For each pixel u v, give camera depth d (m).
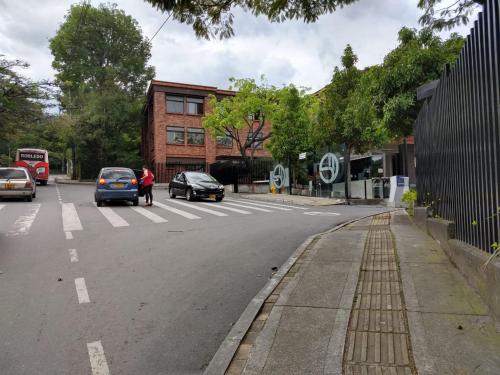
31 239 9.46
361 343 3.82
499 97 4.16
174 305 5.14
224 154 42.81
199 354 3.88
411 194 10.38
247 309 4.81
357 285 5.46
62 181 45.00
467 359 3.43
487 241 4.75
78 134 42.75
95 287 5.83
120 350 3.95
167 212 15.34
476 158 5.12
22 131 31.08
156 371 3.58
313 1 7.50
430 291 5.00
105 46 49.50
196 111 41.91
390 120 13.16
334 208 18.08
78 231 10.65
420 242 7.77
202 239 9.52
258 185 32.78
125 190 17.38
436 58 12.25
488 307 4.30
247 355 3.73
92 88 47.38
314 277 5.88
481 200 4.96
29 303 5.19
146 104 46.34
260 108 31.45
